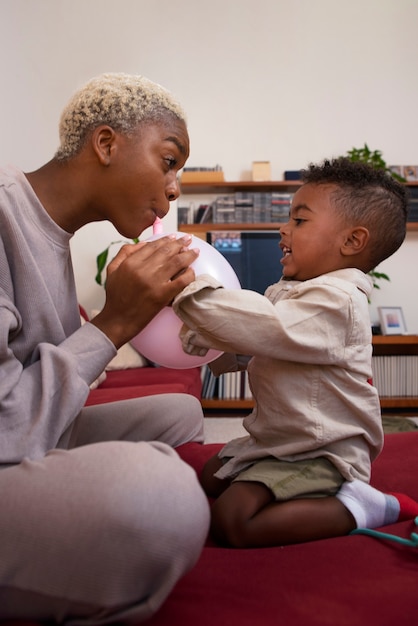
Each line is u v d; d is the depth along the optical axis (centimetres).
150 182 86
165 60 378
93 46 372
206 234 346
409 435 144
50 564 50
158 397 121
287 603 59
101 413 111
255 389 99
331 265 104
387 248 107
